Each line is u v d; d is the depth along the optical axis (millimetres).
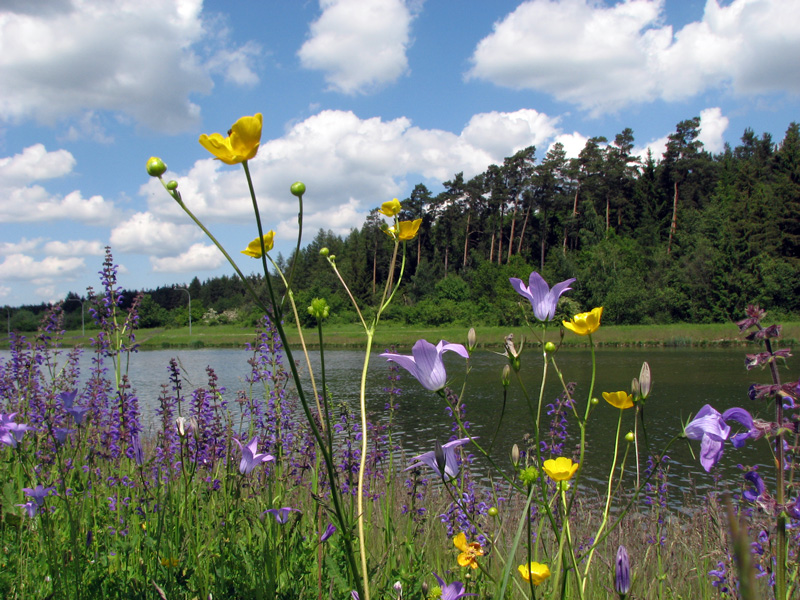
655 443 11953
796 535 2512
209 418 4324
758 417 1731
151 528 3088
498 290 68062
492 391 20078
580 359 34562
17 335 5848
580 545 4297
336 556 2508
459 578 2578
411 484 4711
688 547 4520
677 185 79062
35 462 3518
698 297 55125
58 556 2768
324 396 1532
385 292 1989
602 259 59469
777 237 63062
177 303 120438
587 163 80938
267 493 3361
